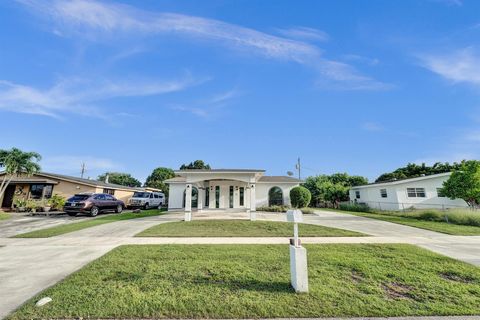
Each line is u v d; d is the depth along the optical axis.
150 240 9.06
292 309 3.55
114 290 4.20
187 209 14.77
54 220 15.41
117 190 28.84
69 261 6.30
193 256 6.59
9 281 4.79
